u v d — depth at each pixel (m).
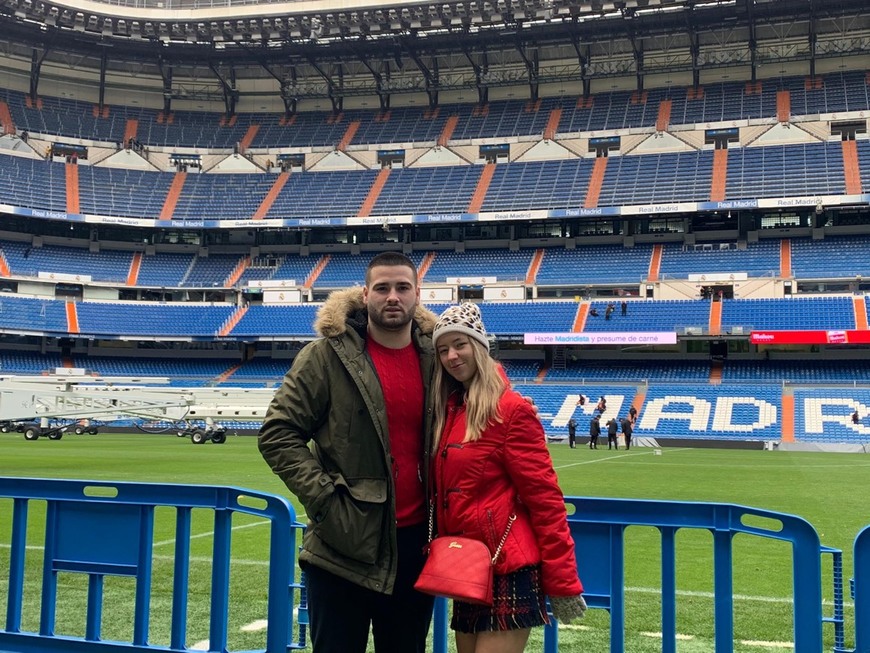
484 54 58.62
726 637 4.32
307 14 54.16
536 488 3.56
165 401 30.22
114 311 51.78
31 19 54.88
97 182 56.06
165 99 61.81
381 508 3.73
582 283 48.88
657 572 8.67
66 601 7.27
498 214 51.00
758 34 53.53
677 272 48.09
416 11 53.12
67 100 59.97
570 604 3.54
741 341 46.22
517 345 49.59
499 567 3.52
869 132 49.91
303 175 58.66
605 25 52.38
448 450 3.66
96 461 23.19
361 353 3.82
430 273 52.09
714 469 22.94
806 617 4.10
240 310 52.59
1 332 47.47
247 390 31.20
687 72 56.62
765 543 10.42
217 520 4.79
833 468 23.69
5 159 54.44
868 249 46.31
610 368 46.78
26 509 5.17
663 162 52.59
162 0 58.91
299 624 5.82
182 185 57.94
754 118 52.22
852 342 40.56
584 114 56.75
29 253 53.09
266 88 63.19
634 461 26.53
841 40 52.84
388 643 3.97
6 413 25.95
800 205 45.53
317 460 3.83
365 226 53.94
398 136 59.16
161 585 7.90
